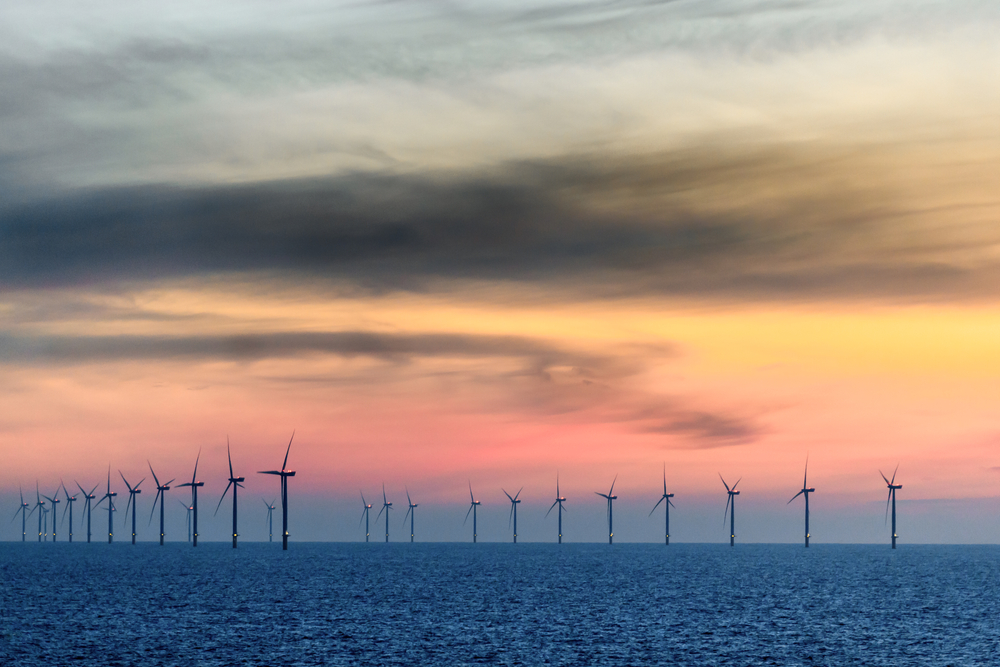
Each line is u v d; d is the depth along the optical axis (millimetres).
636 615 150750
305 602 171250
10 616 146625
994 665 103938
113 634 125625
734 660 106312
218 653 109500
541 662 104438
